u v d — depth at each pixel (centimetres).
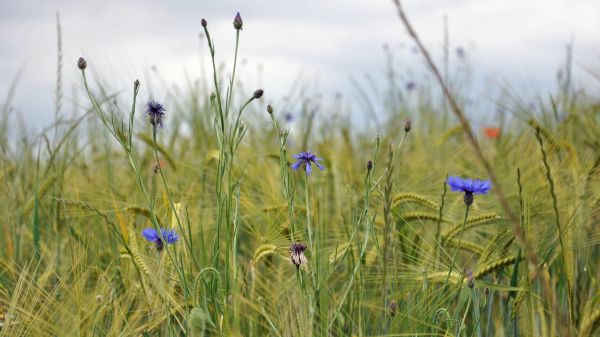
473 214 127
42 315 109
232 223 118
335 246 119
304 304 104
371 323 121
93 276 121
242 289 118
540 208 125
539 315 114
